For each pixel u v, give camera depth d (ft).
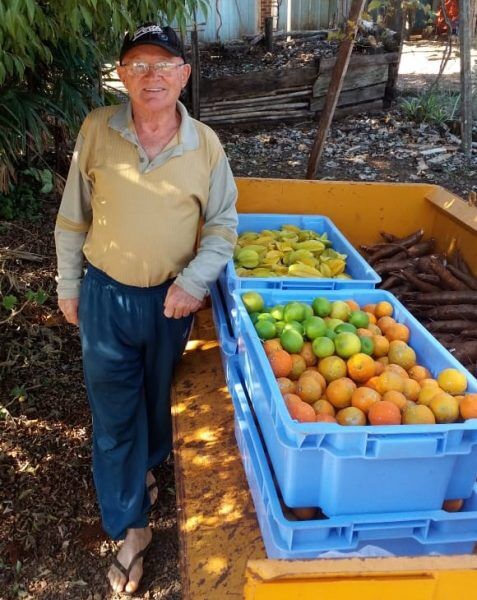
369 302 7.66
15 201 17.12
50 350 12.44
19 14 6.47
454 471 5.06
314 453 4.75
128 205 6.30
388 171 21.01
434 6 39.24
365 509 4.92
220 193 6.84
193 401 7.65
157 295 6.73
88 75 16.28
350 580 3.67
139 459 7.51
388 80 26.66
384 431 4.61
